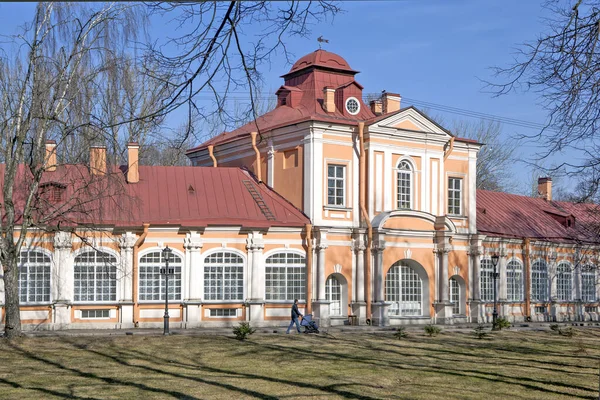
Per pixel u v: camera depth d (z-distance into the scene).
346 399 20.00
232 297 41.72
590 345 35.50
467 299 48.69
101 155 33.41
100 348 30.17
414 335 37.31
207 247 41.50
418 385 22.45
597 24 13.85
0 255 33.12
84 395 20.31
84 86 30.44
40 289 39.25
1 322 38.47
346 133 44.66
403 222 45.34
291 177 45.03
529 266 52.84
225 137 50.75
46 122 31.81
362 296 44.09
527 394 21.16
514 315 51.75
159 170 44.53
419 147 46.66
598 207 31.16
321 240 42.94
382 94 48.19
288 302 42.59
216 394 20.53
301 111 46.53
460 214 48.78
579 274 56.56
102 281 40.16
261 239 42.16
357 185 44.91
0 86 32.03
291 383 22.44
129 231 40.44
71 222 35.69
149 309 40.56
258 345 31.84
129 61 21.00
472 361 28.39
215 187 44.44
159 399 19.83
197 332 37.44
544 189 61.16
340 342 33.59
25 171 34.34
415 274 46.78
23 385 21.92
